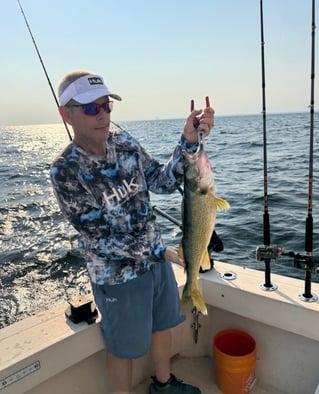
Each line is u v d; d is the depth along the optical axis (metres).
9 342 2.01
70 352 2.07
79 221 1.97
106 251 2.00
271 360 2.49
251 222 7.55
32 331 2.10
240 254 6.14
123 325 2.04
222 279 2.59
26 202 12.58
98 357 2.32
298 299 2.28
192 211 1.85
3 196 14.03
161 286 2.19
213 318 2.74
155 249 2.04
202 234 1.86
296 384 2.40
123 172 2.03
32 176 19.62
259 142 26.16
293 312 2.24
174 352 2.80
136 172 2.08
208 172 1.82
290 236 6.64
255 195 9.77
